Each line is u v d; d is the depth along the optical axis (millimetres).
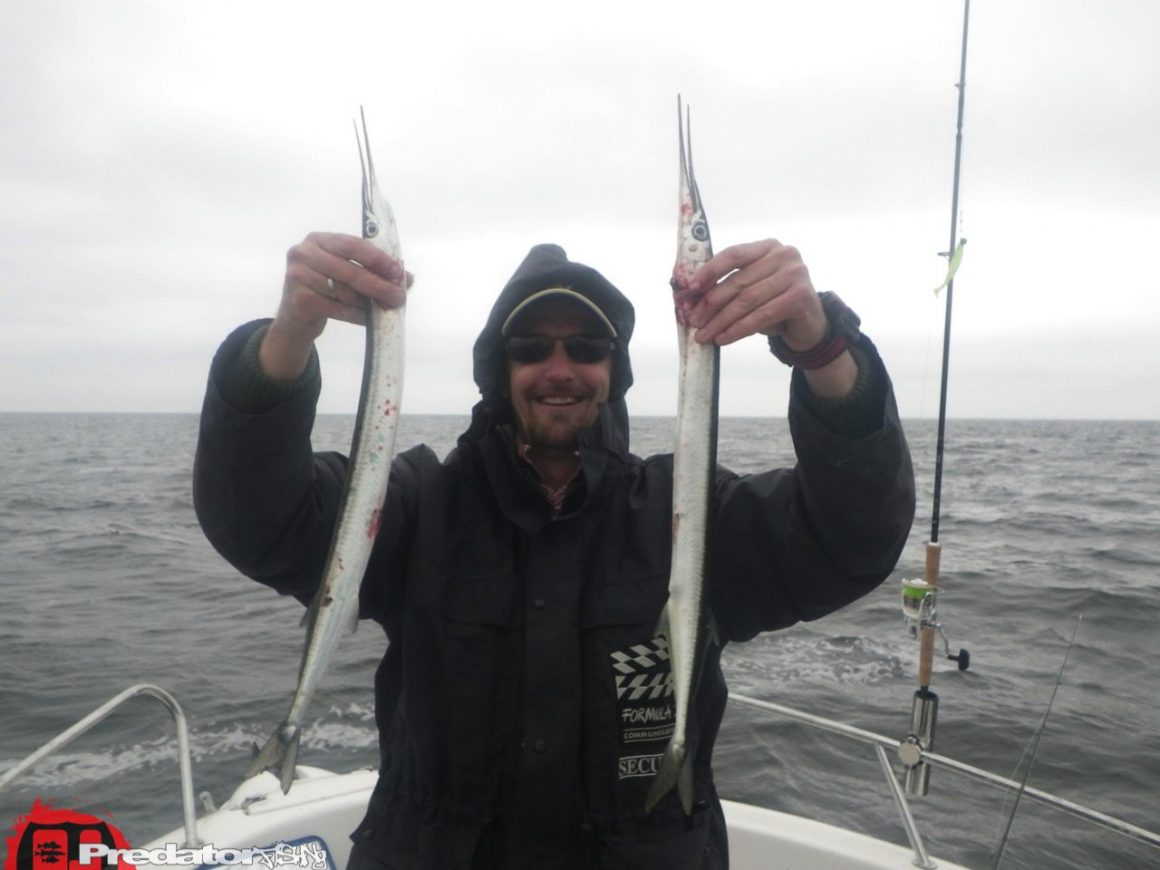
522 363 2490
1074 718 8375
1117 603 13750
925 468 48406
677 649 2244
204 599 14289
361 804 4000
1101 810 6492
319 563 2494
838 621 12641
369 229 2414
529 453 2582
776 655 10812
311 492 2428
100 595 14625
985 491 36219
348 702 8875
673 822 2260
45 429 146625
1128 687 9484
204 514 2307
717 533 2553
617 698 2277
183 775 3689
